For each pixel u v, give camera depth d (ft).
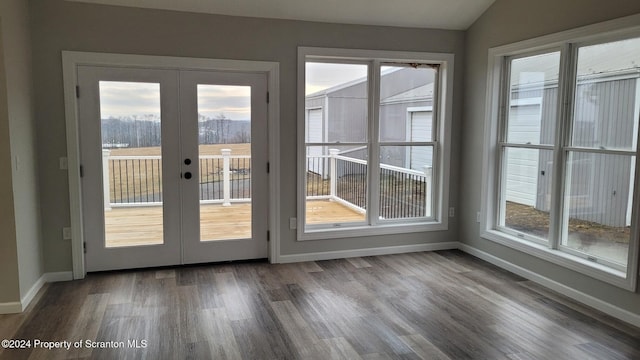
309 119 15.66
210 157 14.87
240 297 12.44
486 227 15.94
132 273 14.29
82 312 11.39
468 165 16.79
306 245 15.83
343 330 10.50
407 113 16.81
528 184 14.48
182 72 14.30
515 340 10.07
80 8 13.10
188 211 14.85
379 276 14.29
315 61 15.55
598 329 10.62
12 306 11.31
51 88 13.10
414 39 16.14
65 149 13.39
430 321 11.02
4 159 11.00
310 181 15.96
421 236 17.16
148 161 14.37
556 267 13.06
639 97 10.88
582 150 12.42
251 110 15.07
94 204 14.03
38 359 9.11
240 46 14.46
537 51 13.92
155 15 13.67
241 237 15.51
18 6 11.84
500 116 15.51
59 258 13.67
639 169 10.63
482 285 13.53
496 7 15.05
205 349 9.58
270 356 9.31
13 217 11.17
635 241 10.76
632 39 11.05
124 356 9.26
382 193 16.78
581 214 12.63
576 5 12.10
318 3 14.25
